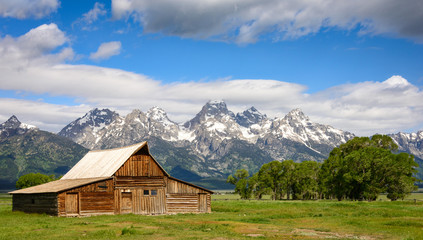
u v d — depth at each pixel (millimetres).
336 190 127750
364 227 43156
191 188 73438
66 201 61875
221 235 35750
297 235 36469
